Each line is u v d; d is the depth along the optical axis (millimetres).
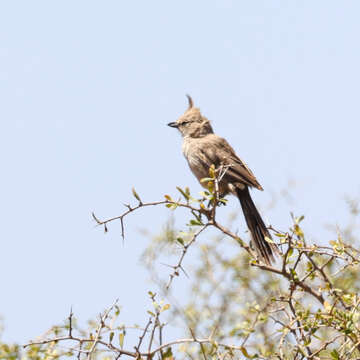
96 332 8508
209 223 9695
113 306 8508
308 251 9289
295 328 8578
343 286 9945
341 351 9164
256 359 8117
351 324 8367
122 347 8250
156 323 8172
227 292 9664
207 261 10312
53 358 8508
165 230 9539
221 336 8539
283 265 9250
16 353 8578
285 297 9148
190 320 8734
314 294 9273
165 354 8031
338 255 9312
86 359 8219
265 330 8664
